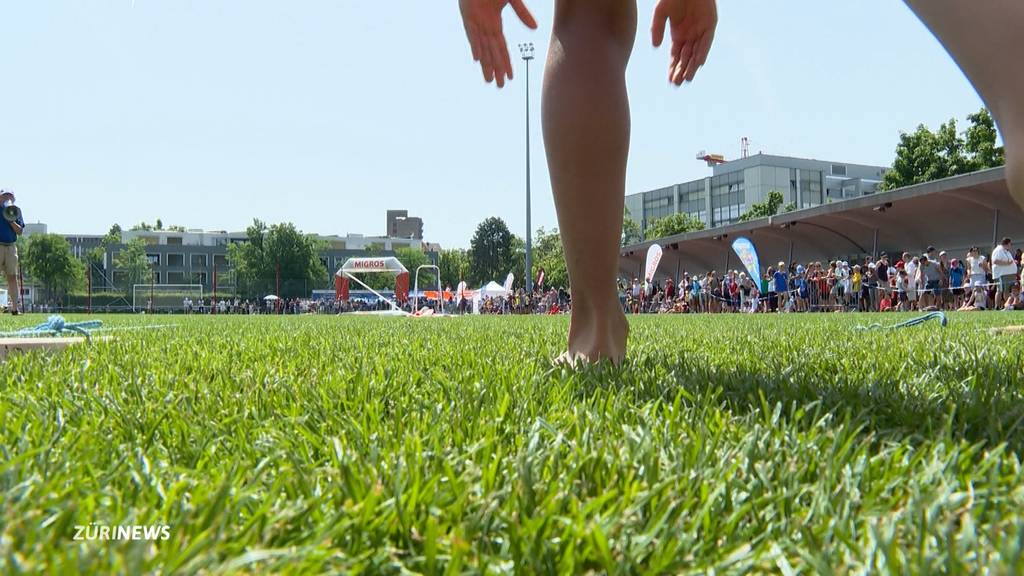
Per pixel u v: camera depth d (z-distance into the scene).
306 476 1.05
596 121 2.05
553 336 4.68
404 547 0.84
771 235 36.16
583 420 1.41
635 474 1.05
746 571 0.76
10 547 0.72
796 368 2.23
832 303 27.66
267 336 4.93
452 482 0.97
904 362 2.50
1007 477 0.99
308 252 93.50
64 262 85.31
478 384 1.94
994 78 1.02
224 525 0.83
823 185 98.19
